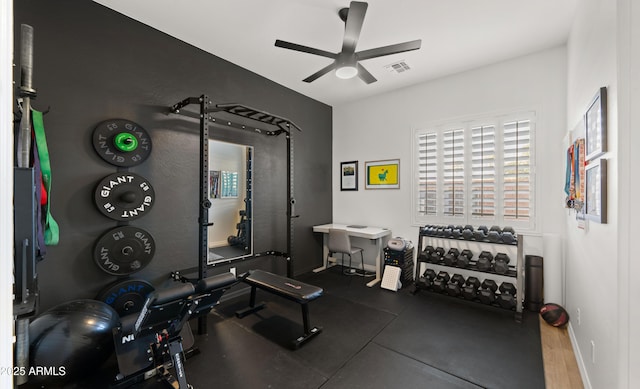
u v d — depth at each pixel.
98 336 1.84
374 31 2.71
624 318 1.29
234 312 2.97
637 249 1.26
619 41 1.33
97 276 2.36
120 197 2.42
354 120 4.72
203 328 2.52
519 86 3.24
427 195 3.97
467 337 2.49
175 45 2.86
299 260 4.33
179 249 2.88
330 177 4.95
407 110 4.12
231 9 2.43
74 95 2.25
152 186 2.62
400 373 2.01
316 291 2.52
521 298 2.86
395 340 2.45
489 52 3.12
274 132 3.82
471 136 3.59
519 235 3.02
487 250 3.49
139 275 2.60
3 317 0.54
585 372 1.91
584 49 2.09
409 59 3.28
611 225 1.45
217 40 2.91
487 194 3.49
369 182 4.55
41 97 2.10
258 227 3.71
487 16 2.50
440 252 3.49
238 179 3.50
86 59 2.31
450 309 3.07
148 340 2.01
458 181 3.70
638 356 1.25
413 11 2.43
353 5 1.93
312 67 3.50
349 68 2.50
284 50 3.10
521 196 3.26
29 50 1.52
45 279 2.12
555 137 3.04
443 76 3.76
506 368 2.06
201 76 3.07
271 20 2.58
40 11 2.10
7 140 0.56
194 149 3.01
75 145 2.25
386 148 4.36
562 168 2.93
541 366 2.08
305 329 2.47
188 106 2.96
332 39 2.88
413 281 4.02
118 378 1.83
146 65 2.65
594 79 1.79
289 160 3.56
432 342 2.42
